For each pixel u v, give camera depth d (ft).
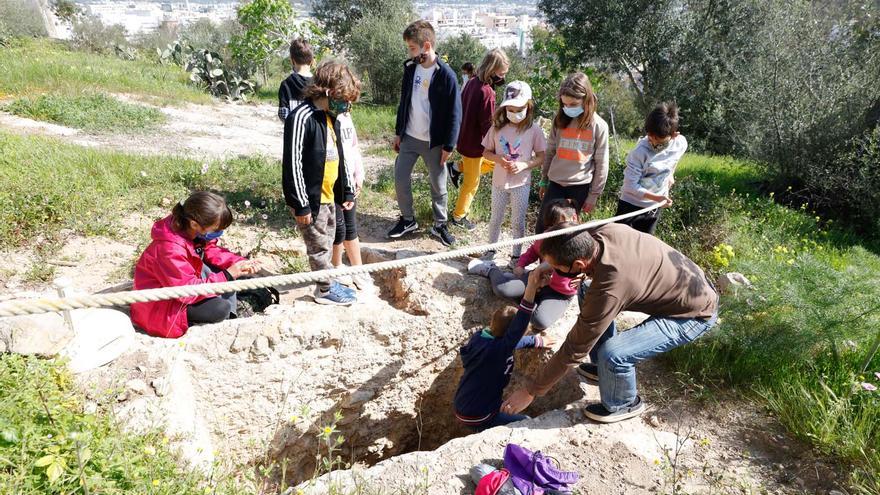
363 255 16.89
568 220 12.66
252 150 30.37
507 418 13.19
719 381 12.77
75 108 31.78
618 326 14.62
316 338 12.42
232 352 11.62
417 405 14.90
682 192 22.99
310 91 11.51
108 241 16.15
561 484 9.52
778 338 12.84
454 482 9.89
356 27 64.90
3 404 7.70
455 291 14.40
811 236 24.61
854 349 13.03
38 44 65.62
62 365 9.24
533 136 15.38
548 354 14.03
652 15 62.69
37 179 17.65
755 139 33.71
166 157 23.47
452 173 19.86
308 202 11.89
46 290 13.35
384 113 48.26
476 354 12.41
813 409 11.19
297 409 12.79
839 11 35.76
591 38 65.00
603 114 65.00
